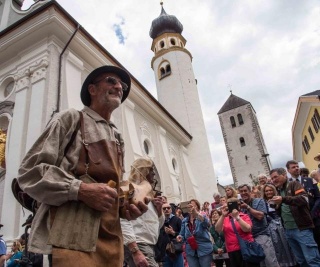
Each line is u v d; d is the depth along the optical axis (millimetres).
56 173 1470
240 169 44469
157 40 29891
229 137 47281
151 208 3871
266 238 5125
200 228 6035
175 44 29031
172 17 31109
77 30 10164
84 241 1416
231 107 49438
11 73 10547
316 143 29938
